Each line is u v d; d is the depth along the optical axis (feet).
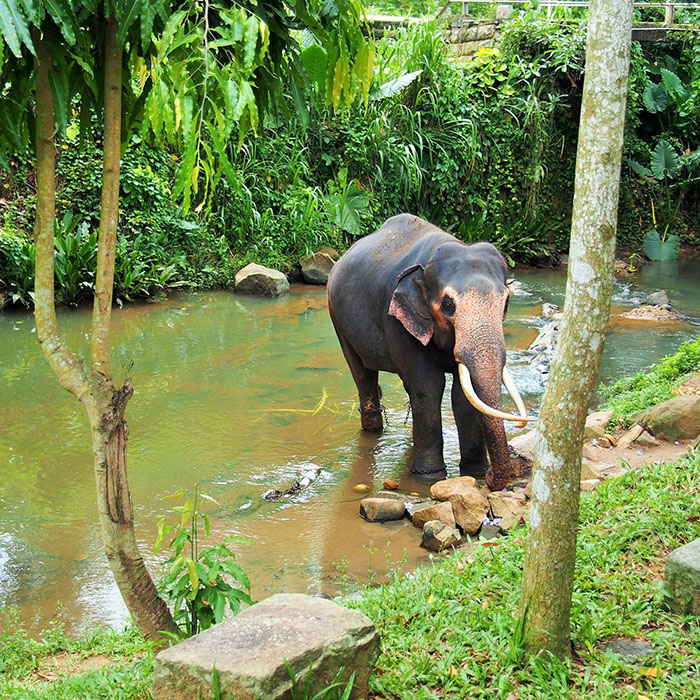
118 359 33.22
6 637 14.10
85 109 12.37
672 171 59.82
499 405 18.99
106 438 11.74
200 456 22.98
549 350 33.04
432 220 57.21
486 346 19.12
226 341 36.11
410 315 20.66
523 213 58.59
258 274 46.39
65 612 15.49
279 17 11.71
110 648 13.65
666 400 22.94
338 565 16.81
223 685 9.25
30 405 27.58
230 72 10.36
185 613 11.60
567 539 10.87
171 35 10.16
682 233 63.31
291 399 27.96
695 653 11.43
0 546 18.11
